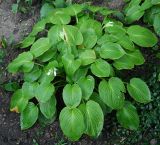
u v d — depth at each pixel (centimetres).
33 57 88
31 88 86
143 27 94
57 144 85
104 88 80
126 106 83
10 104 89
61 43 88
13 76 93
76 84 81
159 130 84
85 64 83
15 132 88
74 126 78
